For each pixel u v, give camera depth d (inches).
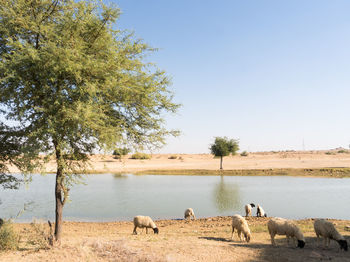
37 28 343.9
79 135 347.9
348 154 4680.1
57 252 340.5
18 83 335.6
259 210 842.2
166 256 324.2
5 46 369.7
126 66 392.5
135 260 315.0
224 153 2539.4
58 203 397.1
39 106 356.2
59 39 345.1
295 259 350.9
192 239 493.4
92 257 325.7
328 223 416.2
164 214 921.5
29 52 310.8
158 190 1461.6
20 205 1049.5
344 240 399.9
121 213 932.6
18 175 1226.6
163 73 431.5
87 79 359.9
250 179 1975.9
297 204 1055.6
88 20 369.7
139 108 415.8
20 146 402.6
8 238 374.9
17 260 309.4
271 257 359.6
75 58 336.2
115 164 3137.3
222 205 1067.3
